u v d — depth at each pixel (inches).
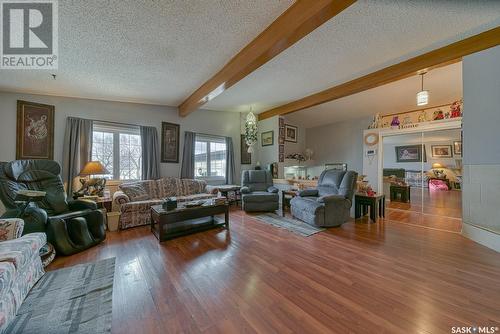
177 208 119.0
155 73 117.8
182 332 49.9
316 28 77.1
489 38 90.9
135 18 73.8
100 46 90.3
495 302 59.6
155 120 181.5
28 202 87.2
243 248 100.3
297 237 115.2
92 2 66.1
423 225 136.3
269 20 77.7
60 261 86.6
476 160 104.7
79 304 59.6
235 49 96.3
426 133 165.3
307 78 132.7
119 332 49.9
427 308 57.4
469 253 92.6
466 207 111.7
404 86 148.5
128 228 131.4
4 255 56.2
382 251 95.9
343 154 248.8
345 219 136.4
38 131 138.9
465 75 105.3
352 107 201.6
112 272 77.7
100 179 141.2
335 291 65.7
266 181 200.1
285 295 63.8
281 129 217.2
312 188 172.1
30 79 119.1
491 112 97.3
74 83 126.9
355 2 65.5
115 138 166.9
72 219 98.4
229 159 218.2
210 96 135.4
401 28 84.1
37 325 51.8
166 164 187.0
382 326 51.1
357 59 109.0
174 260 87.7
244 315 55.4
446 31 87.7
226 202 132.6
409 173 175.2
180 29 80.9
